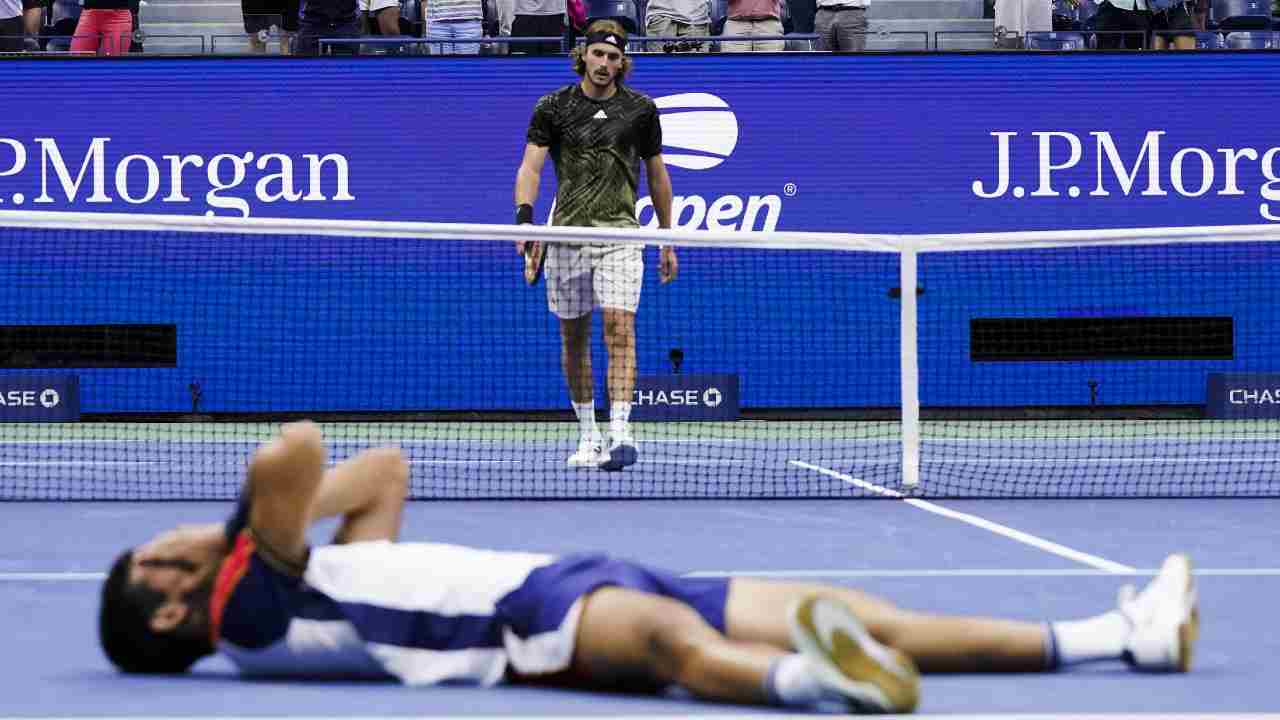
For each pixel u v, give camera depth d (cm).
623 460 1288
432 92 1958
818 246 1184
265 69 1950
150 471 1354
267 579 479
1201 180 1975
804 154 1970
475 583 475
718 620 464
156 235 1930
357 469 515
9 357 1928
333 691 491
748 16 2073
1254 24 2269
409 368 1938
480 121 1959
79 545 881
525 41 1952
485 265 1938
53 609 666
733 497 1135
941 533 937
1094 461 1495
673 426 1922
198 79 1945
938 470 1394
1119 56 1975
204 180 1944
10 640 593
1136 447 1648
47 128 1936
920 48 2277
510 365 1939
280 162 1950
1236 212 1975
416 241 1938
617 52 1264
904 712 445
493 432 1827
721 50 2077
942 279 1956
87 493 1177
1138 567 796
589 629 454
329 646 480
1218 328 1964
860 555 844
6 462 1444
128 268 1925
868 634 466
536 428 1888
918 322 1956
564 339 1316
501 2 2078
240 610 480
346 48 2033
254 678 512
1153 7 2111
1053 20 2252
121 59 1939
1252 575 769
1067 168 1977
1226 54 1973
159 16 2278
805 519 1009
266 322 1928
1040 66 1978
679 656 441
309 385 1936
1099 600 691
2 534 930
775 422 1969
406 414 1939
